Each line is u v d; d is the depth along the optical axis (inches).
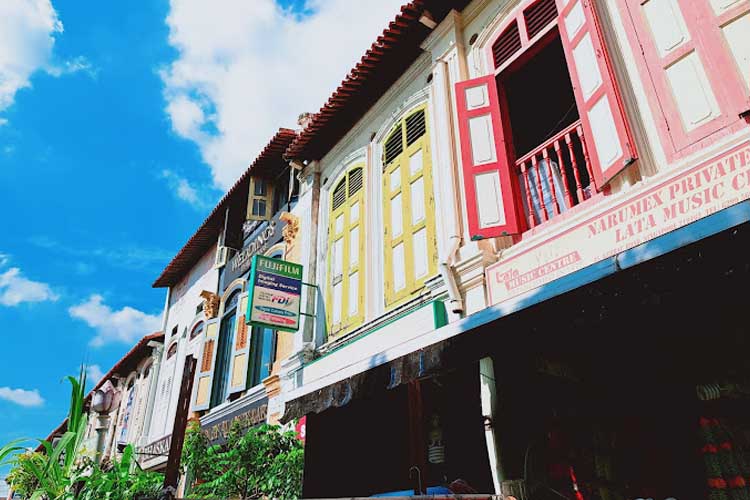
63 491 231.9
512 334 140.3
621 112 172.2
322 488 237.9
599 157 178.5
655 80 173.0
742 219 103.8
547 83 285.7
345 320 308.3
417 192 280.7
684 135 160.7
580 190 194.4
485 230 209.0
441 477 206.7
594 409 166.1
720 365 148.2
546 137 295.7
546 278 185.3
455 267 221.8
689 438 149.5
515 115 290.8
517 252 200.2
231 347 480.1
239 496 264.4
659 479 150.6
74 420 247.9
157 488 232.8
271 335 405.1
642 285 117.0
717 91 155.3
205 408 468.1
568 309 129.5
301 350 321.7
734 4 156.9
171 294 705.0
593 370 171.8
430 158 277.1
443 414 219.1
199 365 501.0
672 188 154.6
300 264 351.6
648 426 157.2
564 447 165.8
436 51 285.1
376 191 317.1
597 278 124.3
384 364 180.9
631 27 184.9
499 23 255.0
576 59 195.8
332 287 333.7
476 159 223.6
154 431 587.5
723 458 139.8
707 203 144.9
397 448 237.0
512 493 164.4
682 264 111.3
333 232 352.5
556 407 170.9
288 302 332.2
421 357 164.9
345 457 247.1
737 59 152.5
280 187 480.7
